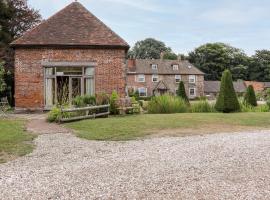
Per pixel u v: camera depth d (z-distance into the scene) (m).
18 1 31.98
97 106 19.08
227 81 23.78
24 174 7.59
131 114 21.22
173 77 65.31
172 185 6.75
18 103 24.27
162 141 11.77
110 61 24.83
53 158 9.25
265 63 100.38
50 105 24.48
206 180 7.09
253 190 6.47
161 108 22.97
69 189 6.52
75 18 25.86
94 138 12.47
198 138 12.38
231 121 17.56
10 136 12.53
